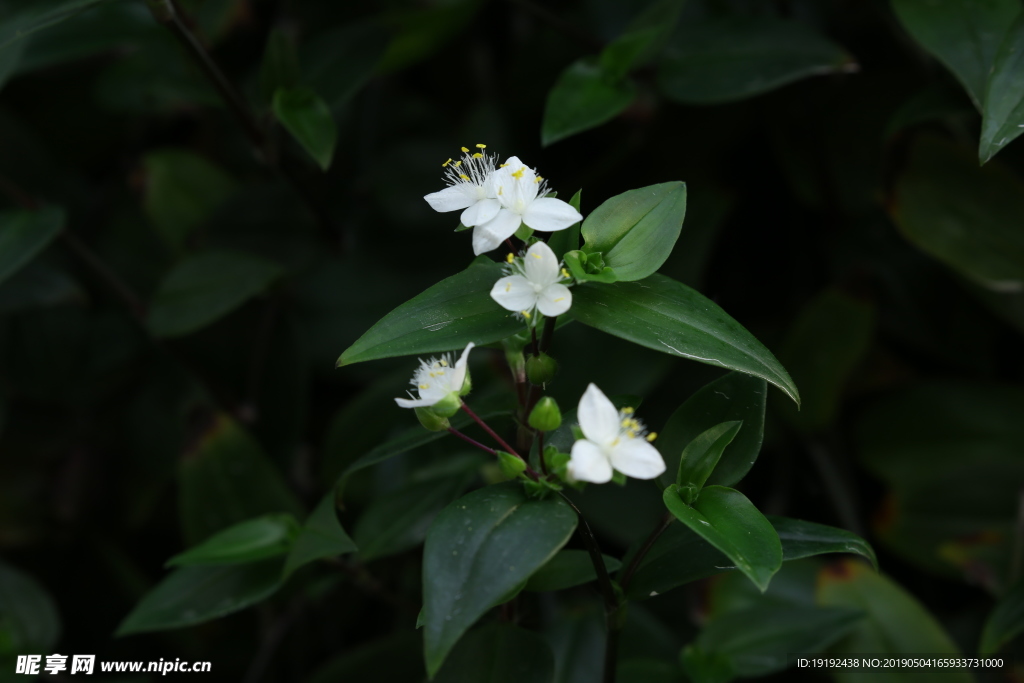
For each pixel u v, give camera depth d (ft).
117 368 2.34
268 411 2.09
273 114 1.73
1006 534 1.79
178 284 1.88
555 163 2.22
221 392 2.06
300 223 2.11
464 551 1.31
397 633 1.76
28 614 1.87
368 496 1.81
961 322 2.05
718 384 1.44
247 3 2.30
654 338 1.35
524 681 1.44
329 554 1.54
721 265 2.23
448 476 1.67
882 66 2.05
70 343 2.35
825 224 2.14
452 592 1.30
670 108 2.09
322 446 2.24
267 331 2.09
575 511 1.35
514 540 1.31
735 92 1.75
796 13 2.05
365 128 2.25
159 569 2.31
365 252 2.12
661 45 1.74
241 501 1.80
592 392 1.33
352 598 2.05
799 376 1.97
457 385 1.38
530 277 1.34
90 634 2.14
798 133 2.08
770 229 2.22
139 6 1.92
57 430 2.32
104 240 2.42
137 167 2.25
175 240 2.24
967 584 1.95
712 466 1.39
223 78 1.71
